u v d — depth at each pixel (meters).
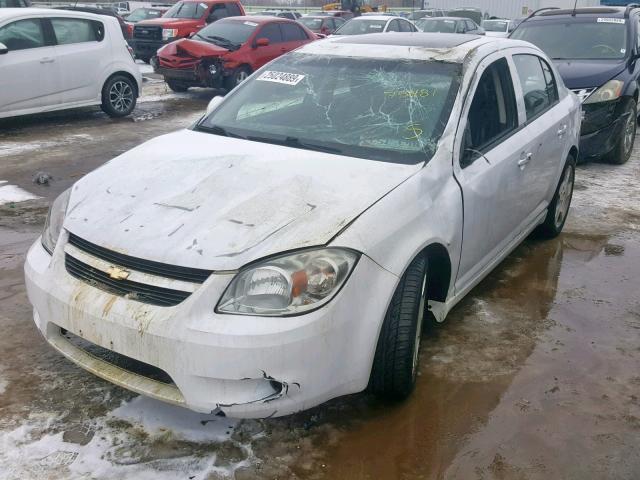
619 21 8.82
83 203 3.06
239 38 13.05
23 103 9.41
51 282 2.85
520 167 4.14
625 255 5.31
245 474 2.66
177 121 10.60
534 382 3.43
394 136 3.51
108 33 10.39
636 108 8.31
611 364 3.64
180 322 2.49
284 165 3.22
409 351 2.96
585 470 2.80
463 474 2.75
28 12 9.49
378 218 2.83
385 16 16.25
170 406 3.05
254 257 2.55
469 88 3.73
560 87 5.33
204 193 2.95
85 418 2.95
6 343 3.57
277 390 2.58
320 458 2.79
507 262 5.08
